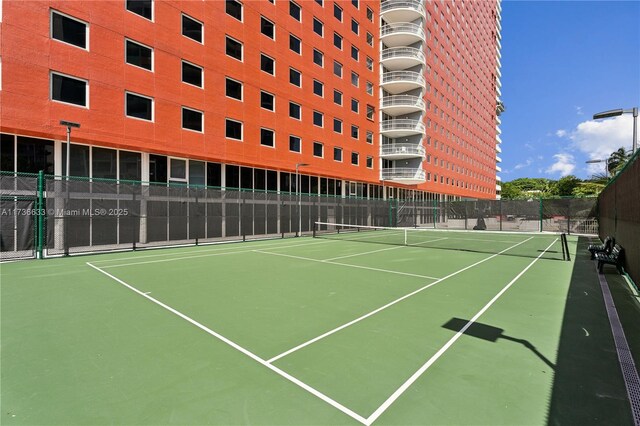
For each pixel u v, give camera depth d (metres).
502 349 4.38
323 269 10.38
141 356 4.12
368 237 24.42
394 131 39.47
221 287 7.85
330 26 32.09
